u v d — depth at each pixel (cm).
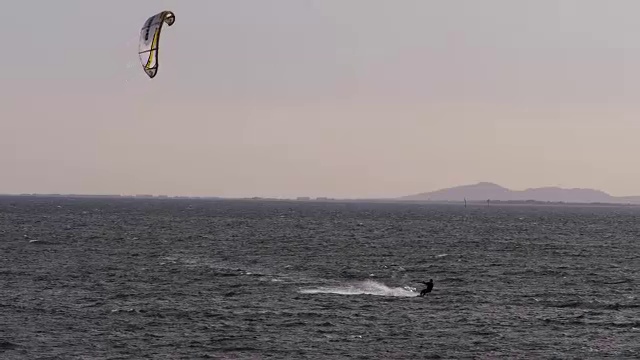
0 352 19050
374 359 19012
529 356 19562
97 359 18612
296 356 19150
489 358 19312
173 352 19312
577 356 19625
